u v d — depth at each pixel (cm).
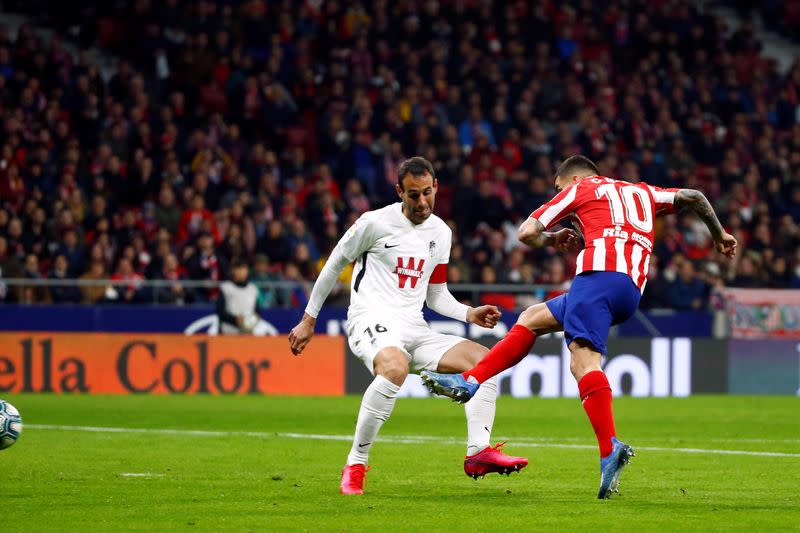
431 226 2488
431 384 2278
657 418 4747
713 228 2370
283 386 5894
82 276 6194
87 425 4122
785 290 6619
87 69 7500
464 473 2766
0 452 3147
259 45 8275
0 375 5709
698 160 8506
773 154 8581
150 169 6950
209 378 5847
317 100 7975
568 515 2009
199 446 3388
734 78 9225
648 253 2317
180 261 6350
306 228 7000
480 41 8675
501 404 5444
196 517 1967
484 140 7856
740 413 5022
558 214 2330
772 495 2347
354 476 2339
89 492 2319
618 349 6175
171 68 7969
